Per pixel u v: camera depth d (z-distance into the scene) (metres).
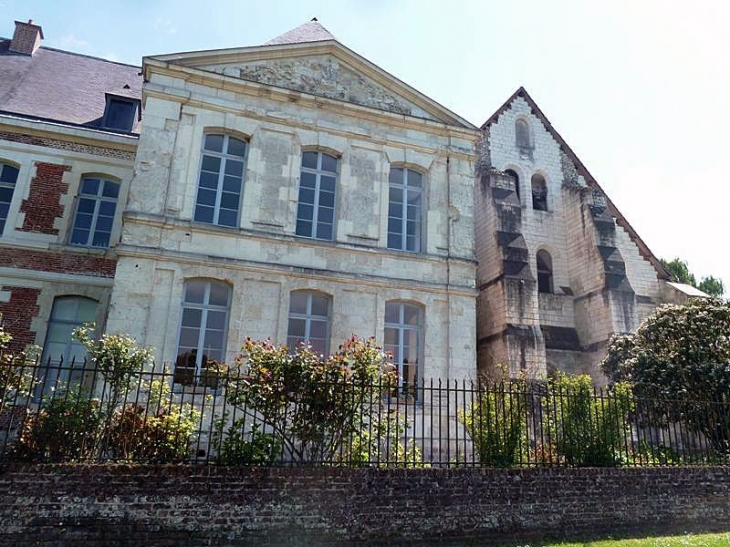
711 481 9.64
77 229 14.98
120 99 16.50
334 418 8.20
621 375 15.73
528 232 22.48
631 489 8.99
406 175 15.59
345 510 7.37
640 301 22.53
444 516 7.76
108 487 6.61
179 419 8.52
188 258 12.55
